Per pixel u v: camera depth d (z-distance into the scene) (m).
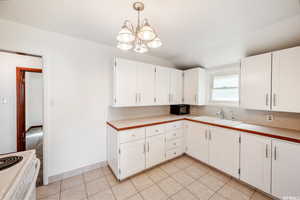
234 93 2.54
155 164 2.20
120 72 2.05
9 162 0.87
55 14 1.37
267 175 1.56
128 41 1.14
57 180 1.82
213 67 2.88
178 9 1.24
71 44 1.89
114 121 2.27
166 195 1.61
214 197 1.58
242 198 1.56
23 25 1.57
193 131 2.49
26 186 0.83
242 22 1.43
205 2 1.15
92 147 2.10
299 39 1.61
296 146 1.35
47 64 1.72
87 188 1.70
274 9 1.20
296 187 1.36
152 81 2.46
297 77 1.54
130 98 2.16
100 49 2.14
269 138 1.54
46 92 1.72
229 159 1.92
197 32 1.68
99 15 1.38
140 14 1.33
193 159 2.53
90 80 2.06
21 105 2.46
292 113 1.79
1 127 2.29
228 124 2.07
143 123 2.10
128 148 1.88
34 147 3.03
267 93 1.77
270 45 1.83
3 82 2.29
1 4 1.20
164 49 2.29
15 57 2.36
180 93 3.00
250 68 1.95
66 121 1.87
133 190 1.68
